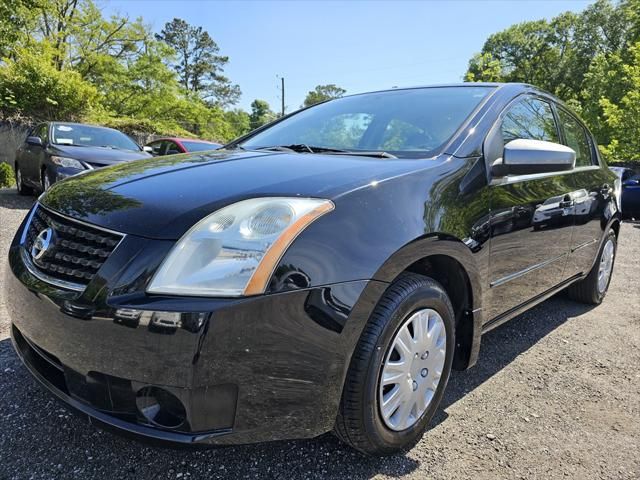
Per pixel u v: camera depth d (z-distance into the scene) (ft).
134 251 4.62
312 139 8.68
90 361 4.64
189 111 87.81
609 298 13.44
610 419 7.09
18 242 6.20
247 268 4.44
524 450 6.22
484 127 7.45
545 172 8.14
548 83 130.93
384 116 8.45
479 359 9.01
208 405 4.42
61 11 65.67
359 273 4.92
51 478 5.22
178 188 5.47
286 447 5.99
